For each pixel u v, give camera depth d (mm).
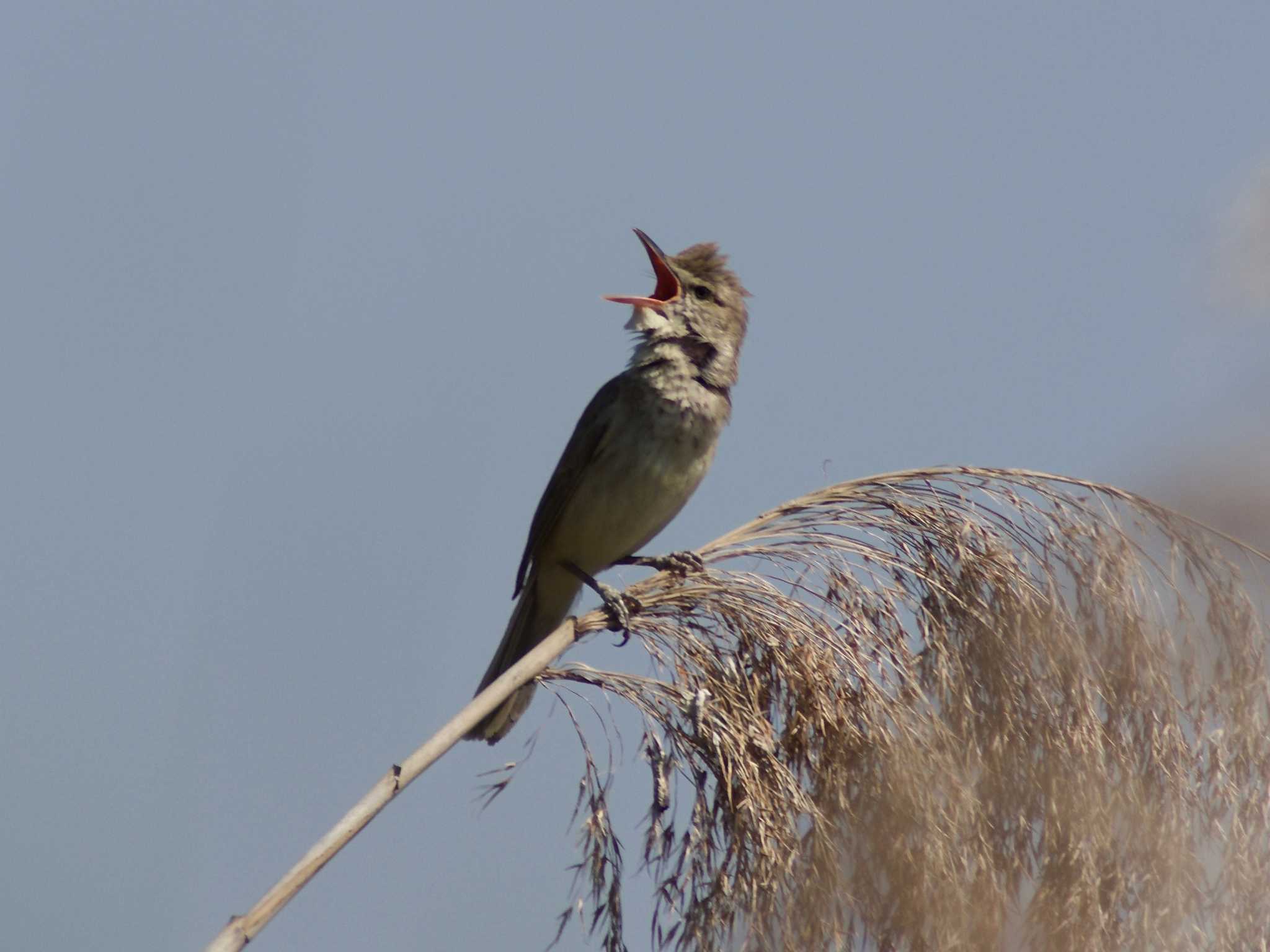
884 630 7750
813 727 7402
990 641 7582
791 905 6914
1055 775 7270
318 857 6164
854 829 7141
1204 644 7457
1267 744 7312
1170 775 7305
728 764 7078
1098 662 7508
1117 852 7168
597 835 6984
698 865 6953
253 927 5883
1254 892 7113
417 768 6660
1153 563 7625
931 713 7438
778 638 7625
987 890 7078
